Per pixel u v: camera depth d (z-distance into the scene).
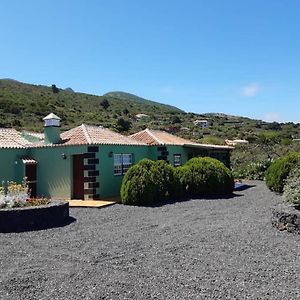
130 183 17.14
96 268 7.97
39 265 8.24
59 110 73.94
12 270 7.93
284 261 8.34
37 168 19.84
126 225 12.54
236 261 8.36
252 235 10.80
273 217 11.98
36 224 12.60
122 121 62.31
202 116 100.56
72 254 9.10
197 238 10.51
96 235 11.10
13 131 22.70
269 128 76.25
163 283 7.00
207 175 20.20
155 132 25.61
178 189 19.30
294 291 6.53
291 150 38.25
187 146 25.08
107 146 19.58
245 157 36.78
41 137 22.45
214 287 6.75
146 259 8.60
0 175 18.91
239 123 87.94
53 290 6.71
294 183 13.28
